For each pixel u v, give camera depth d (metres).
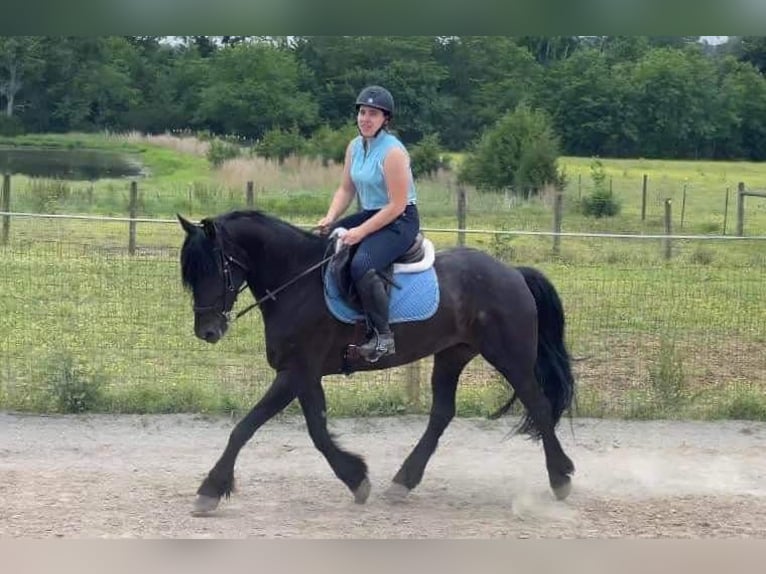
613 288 13.58
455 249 6.70
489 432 8.34
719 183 35.22
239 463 7.35
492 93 48.16
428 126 46.88
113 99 49.56
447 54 49.44
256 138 47.03
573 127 47.47
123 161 38.91
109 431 8.12
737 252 18.16
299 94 47.31
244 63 47.72
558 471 6.55
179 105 49.47
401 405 8.71
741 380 9.71
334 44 48.12
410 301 6.22
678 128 47.09
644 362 10.18
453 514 6.25
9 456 7.39
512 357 6.50
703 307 12.73
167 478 6.89
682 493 6.82
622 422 8.70
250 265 6.16
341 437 8.12
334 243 6.14
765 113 47.94
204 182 29.56
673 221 24.98
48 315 11.38
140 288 12.84
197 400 8.71
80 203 23.44
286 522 5.96
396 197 6.04
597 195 26.08
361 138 6.26
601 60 48.53
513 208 26.08
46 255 15.02
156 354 10.18
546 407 6.58
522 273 6.75
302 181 30.30
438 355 6.84
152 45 52.12
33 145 43.97
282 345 6.14
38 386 8.88
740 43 53.72
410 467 6.59
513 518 6.18
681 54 48.56
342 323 6.18
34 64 48.28
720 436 8.34
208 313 5.92
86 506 6.16
